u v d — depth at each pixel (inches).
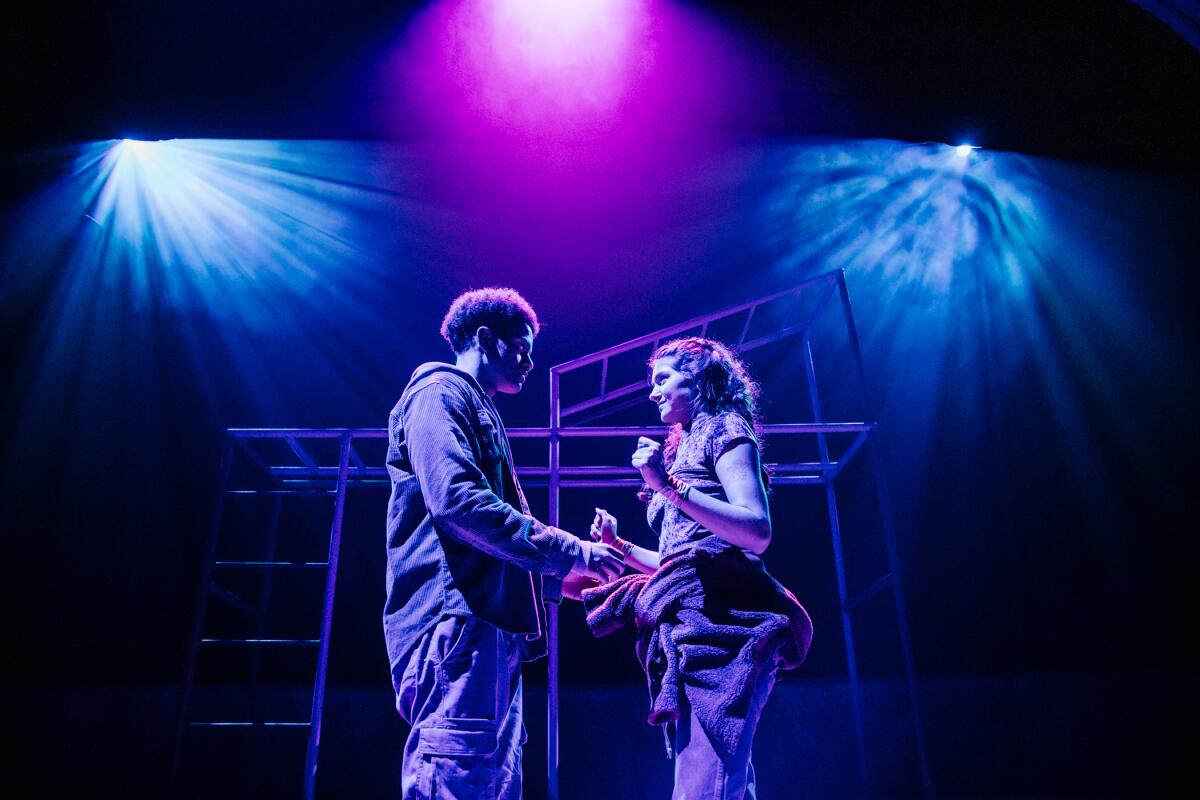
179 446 226.2
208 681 201.3
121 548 214.7
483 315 85.1
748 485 70.7
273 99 198.5
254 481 225.8
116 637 206.1
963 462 237.8
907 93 205.3
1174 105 202.2
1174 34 175.2
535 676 203.9
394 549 69.3
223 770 187.6
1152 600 220.7
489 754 60.4
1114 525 229.6
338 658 206.7
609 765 190.7
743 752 61.9
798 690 202.5
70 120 197.8
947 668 213.8
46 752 188.1
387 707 196.2
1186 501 229.8
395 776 188.2
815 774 192.7
